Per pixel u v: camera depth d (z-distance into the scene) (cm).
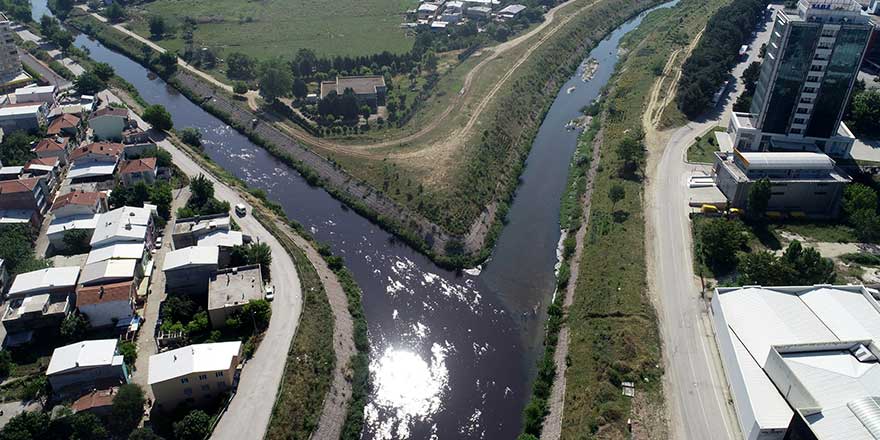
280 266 16562
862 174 19438
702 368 13275
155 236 17725
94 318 14325
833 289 14100
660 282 15688
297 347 13825
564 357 14012
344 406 13200
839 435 10362
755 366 12381
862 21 18338
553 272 17325
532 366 14388
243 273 15588
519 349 14875
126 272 15075
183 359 12656
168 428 12100
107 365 12725
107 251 15862
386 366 14425
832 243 17112
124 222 16800
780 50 19038
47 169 19638
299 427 12319
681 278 15812
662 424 12012
